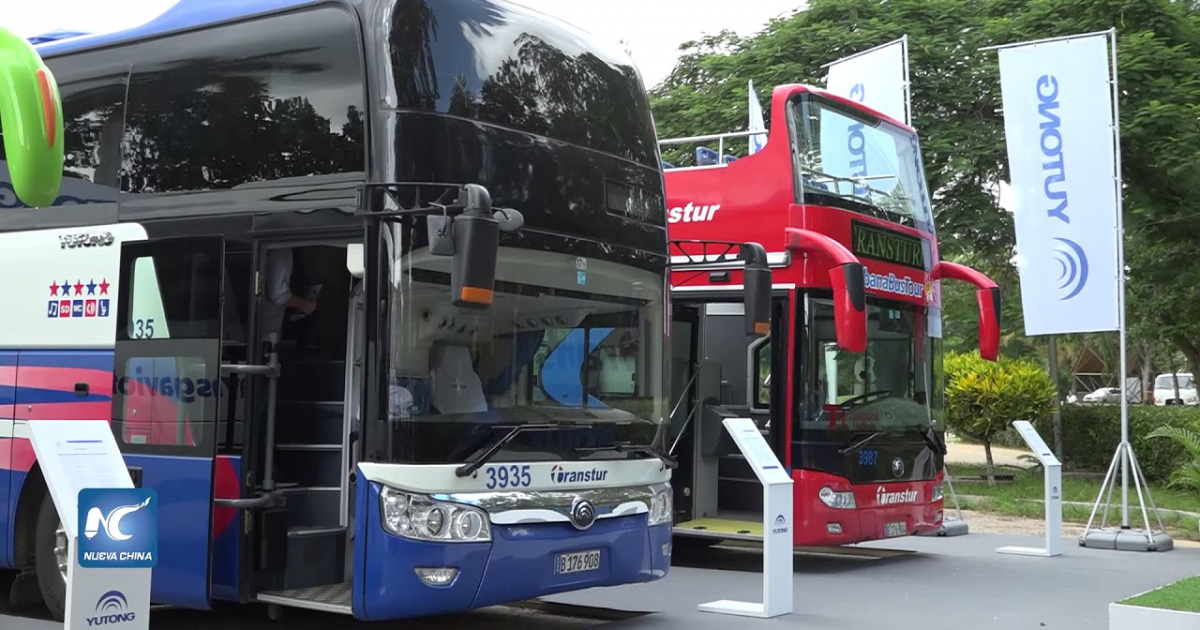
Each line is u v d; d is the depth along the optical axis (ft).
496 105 25.46
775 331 39.22
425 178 23.99
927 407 42.88
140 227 27.27
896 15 76.18
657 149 29.71
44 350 28.66
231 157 26.14
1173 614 26.35
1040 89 46.73
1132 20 70.18
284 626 28.89
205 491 25.44
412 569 23.18
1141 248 78.07
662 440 28.14
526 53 26.43
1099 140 45.80
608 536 26.12
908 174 44.55
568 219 26.45
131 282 27.30
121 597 19.02
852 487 39.19
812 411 38.83
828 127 41.19
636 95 29.30
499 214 24.80
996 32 72.28
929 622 30.58
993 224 73.72
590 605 32.60
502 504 24.22
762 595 34.53
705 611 31.81
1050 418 81.97
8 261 29.45
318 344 26.53
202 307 26.03
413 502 23.26
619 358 27.35
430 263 23.97
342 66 24.86
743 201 40.27
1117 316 45.93
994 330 43.57
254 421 25.31
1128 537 46.93
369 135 24.13
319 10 25.39
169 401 26.32
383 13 24.52
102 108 28.32
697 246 40.93
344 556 26.00
